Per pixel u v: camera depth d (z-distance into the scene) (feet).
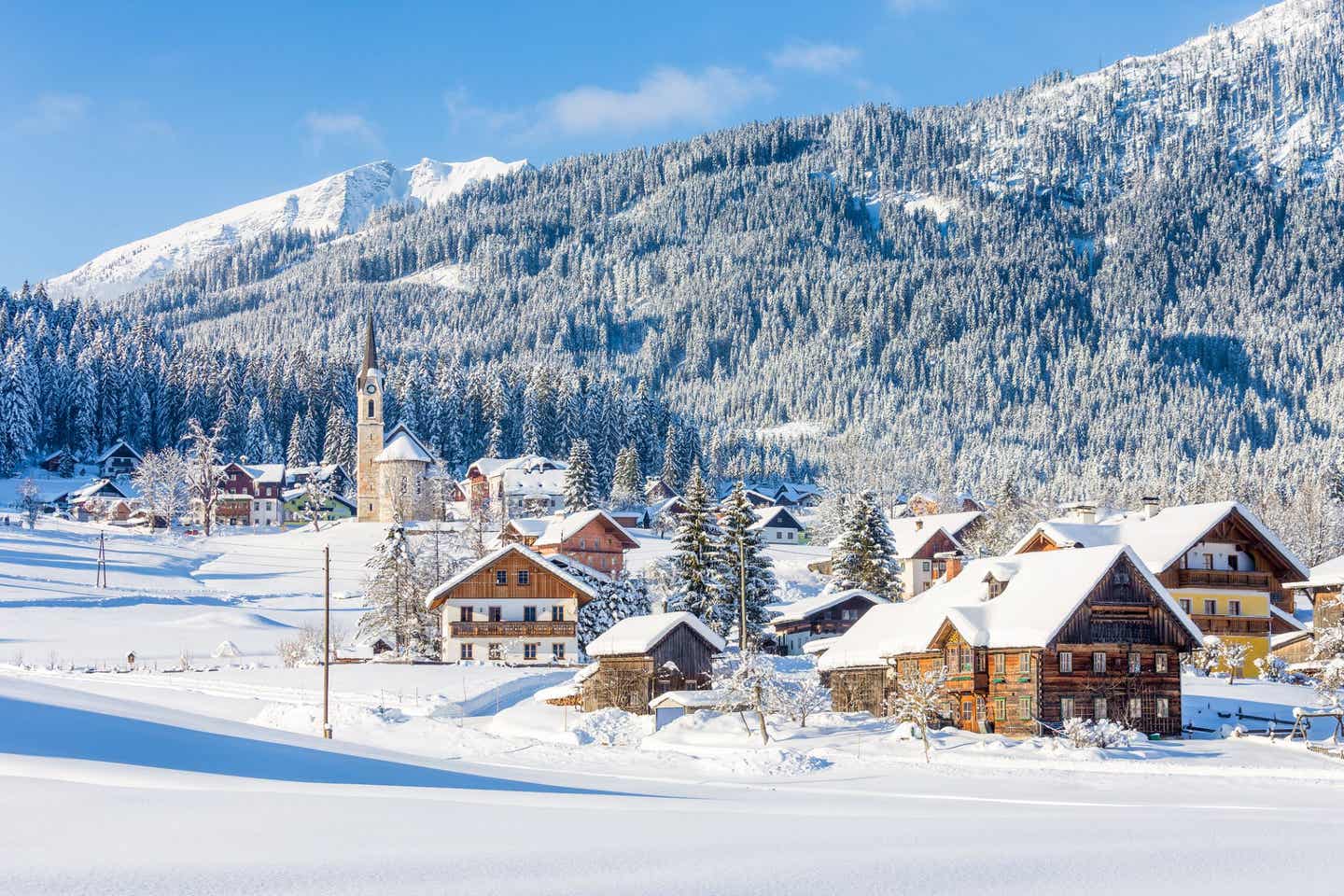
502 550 304.50
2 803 83.82
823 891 64.59
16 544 485.15
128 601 392.27
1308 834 95.71
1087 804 126.72
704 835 84.38
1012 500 461.37
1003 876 71.26
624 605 319.47
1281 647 274.98
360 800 95.25
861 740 194.49
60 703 156.04
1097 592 195.00
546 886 63.05
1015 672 194.49
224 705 234.79
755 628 298.56
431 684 255.29
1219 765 163.73
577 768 177.68
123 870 62.90
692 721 214.07
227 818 81.35
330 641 312.50
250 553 547.49
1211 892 68.64
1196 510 275.80
